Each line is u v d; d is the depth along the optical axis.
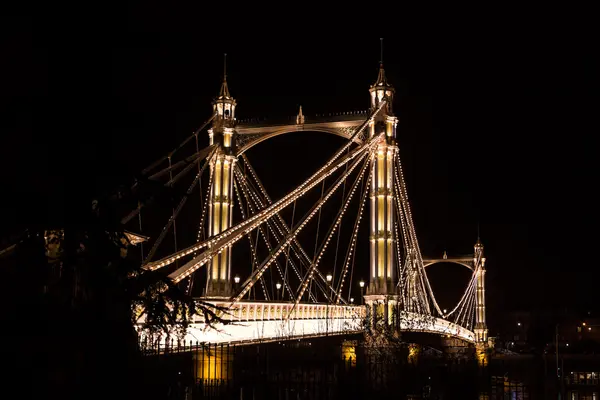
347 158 56.31
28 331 16.23
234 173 59.03
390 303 55.97
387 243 57.25
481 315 116.38
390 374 32.06
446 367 33.38
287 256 57.69
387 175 58.44
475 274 120.06
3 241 16.53
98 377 17.06
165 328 17.47
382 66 61.56
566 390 37.66
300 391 29.88
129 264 17.02
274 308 46.56
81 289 17.11
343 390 30.33
